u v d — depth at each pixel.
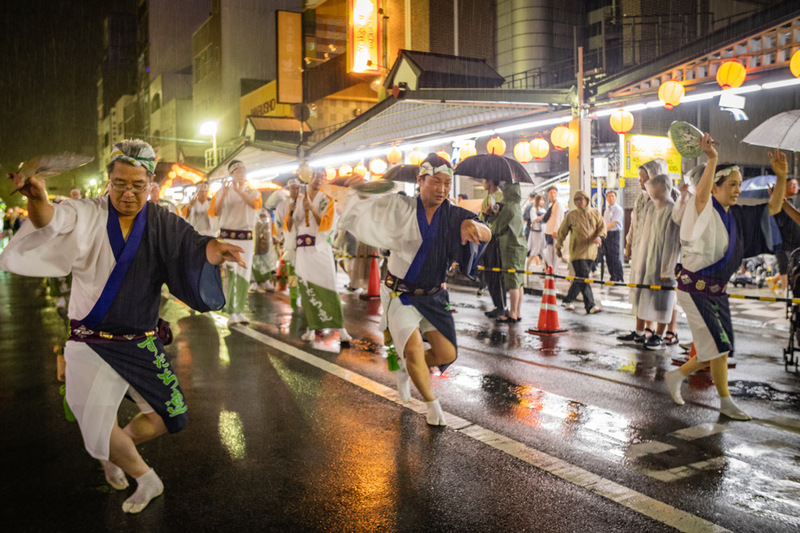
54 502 3.80
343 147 20.92
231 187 9.53
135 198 3.35
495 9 26.08
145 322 3.47
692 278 5.32
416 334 4.96
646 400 5.75
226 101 47.78
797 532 3.39
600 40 24.45
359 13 23.86
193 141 49.28
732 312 10.50
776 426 5.06
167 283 3.55
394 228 4.80
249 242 9.67
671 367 6.98
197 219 10.70
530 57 24.59
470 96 14.45
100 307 3.34
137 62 69.12
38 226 3.12
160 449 4.59
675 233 7.52
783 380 6.44
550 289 8.95
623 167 16.23
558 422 5.14
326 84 34.03
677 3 21.36
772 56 10.55
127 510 3.65
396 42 28.28
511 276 9.81
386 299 5.07
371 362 7.19
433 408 5.04
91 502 3.80
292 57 35.22
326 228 7.96
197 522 3.54
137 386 3.48
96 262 3.33
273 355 7.56
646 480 4.03
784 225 5.42
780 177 5.34
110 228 3.34
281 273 13.87
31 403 5.78
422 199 4.82
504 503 3.71
